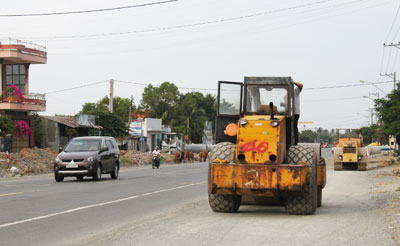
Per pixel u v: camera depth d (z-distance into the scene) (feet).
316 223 32.19
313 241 25.86
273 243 25.34
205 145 253.85
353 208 42.34
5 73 153.28
